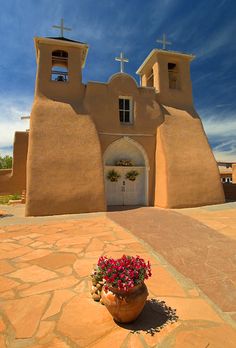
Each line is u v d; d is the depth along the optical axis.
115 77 15.80
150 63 18.45
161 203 14.47
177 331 3.11
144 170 15.89
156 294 4.06
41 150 12.91
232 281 4.54
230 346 2.84
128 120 16.08
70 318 3.42
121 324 3.27
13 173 18.58
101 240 7.32
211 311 3.57
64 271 5.05
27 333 3.12
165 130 15.56
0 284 4.48
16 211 13.54
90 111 14.84
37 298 3.97
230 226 8.85
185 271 5.00
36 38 14.84
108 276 3.22
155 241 7.11
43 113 13.87
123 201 15.60
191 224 9.27
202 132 16.47
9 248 6.63
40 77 14.77
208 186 14.89
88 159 13.48
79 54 15.77
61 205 12.30
